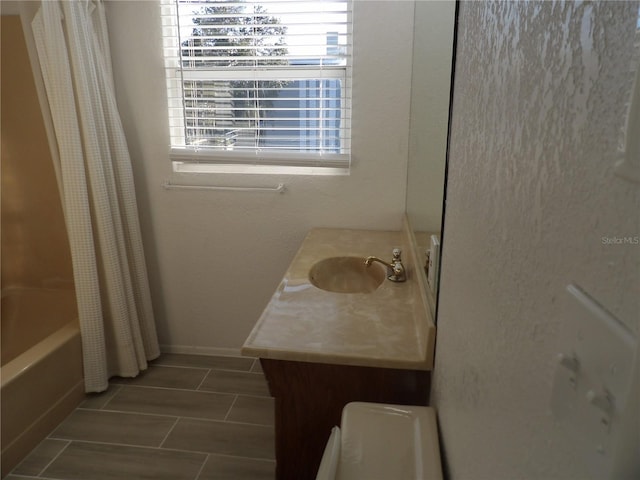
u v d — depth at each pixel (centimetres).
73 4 197
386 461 97
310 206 237
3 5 243
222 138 238
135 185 245
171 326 266
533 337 44
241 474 180
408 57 214
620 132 28
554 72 40
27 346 262
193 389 234
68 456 190
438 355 113
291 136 234
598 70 32
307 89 228
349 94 225
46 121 206
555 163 39
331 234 229
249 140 236
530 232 45
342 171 235
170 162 239
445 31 112
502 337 55
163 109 233
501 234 56
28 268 286
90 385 224
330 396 132
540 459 41
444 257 106
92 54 210
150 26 223
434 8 134
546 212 41
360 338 131
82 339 221
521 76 50
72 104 202
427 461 95
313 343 128
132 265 240
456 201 91
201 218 246
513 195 52
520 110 50
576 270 35
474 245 72
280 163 231
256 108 231
